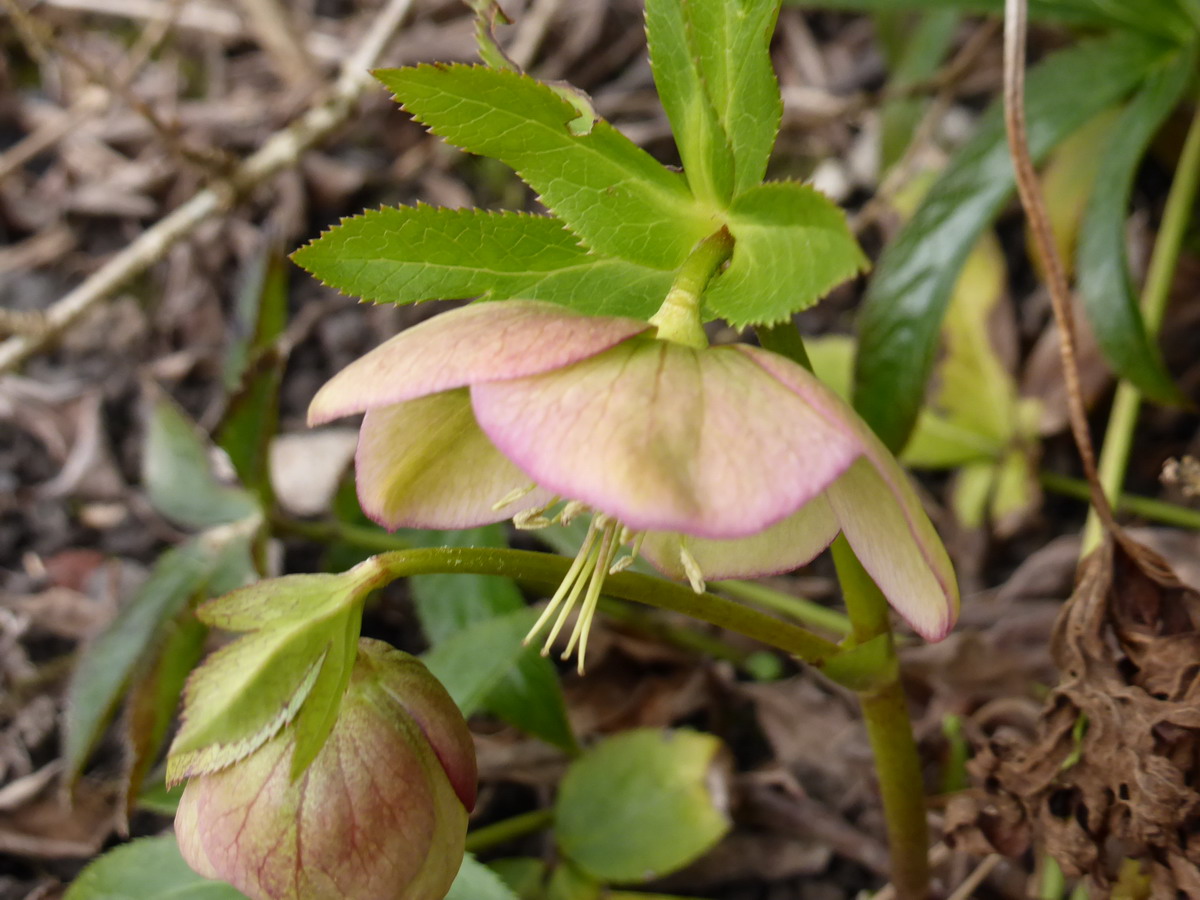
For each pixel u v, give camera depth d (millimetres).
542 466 166
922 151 400
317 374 390
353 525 303
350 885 187
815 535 205
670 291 185
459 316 177
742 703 311
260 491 293
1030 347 364
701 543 207
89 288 357
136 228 424
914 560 183
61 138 417
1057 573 319
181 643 274
